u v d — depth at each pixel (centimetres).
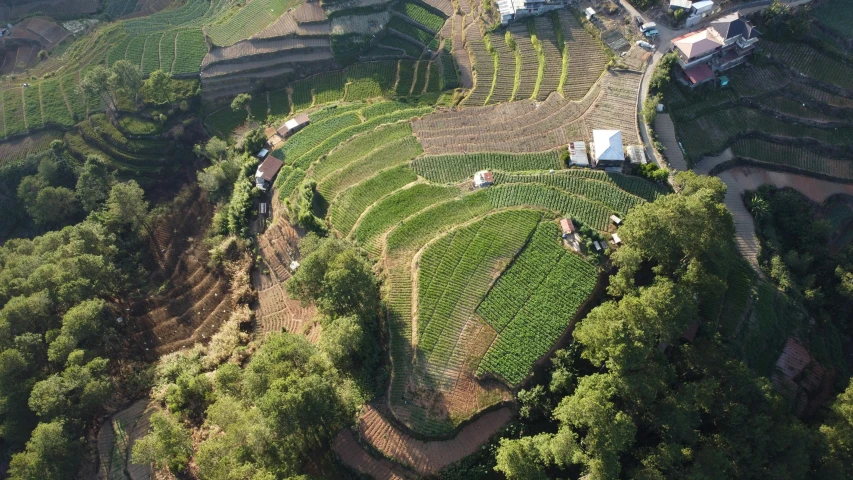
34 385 7000
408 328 7112
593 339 6294
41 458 6500
